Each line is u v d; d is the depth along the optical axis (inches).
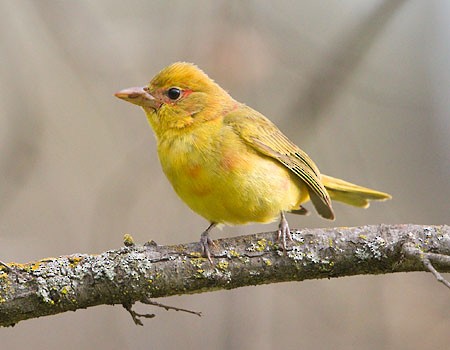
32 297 311.3
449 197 559.8
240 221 371.6
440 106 581.3
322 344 488.7
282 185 371.2
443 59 593.0
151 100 385.4
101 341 513.7
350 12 573.6
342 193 452.4
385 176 565.3
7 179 476.1
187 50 482.0
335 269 327.0
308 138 519.5
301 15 593.0
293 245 328.5
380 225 331.9
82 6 523.8
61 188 570.3
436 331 485.4
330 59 484.7
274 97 522.3
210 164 358.0
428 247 320.5
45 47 590.6
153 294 322.3
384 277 511.2
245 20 492.4
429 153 572.7
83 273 316.8
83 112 583.8
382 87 575.2
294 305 502.6
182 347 503.5
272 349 482.0
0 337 519.8
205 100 378.9
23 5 591.5
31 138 482.3
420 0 605.3
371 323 489.4
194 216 550.3
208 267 324.5
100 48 527.2
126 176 504.4
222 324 459.2
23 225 560.1
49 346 521.3
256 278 327.6
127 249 325.1
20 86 500.7
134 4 553.0
